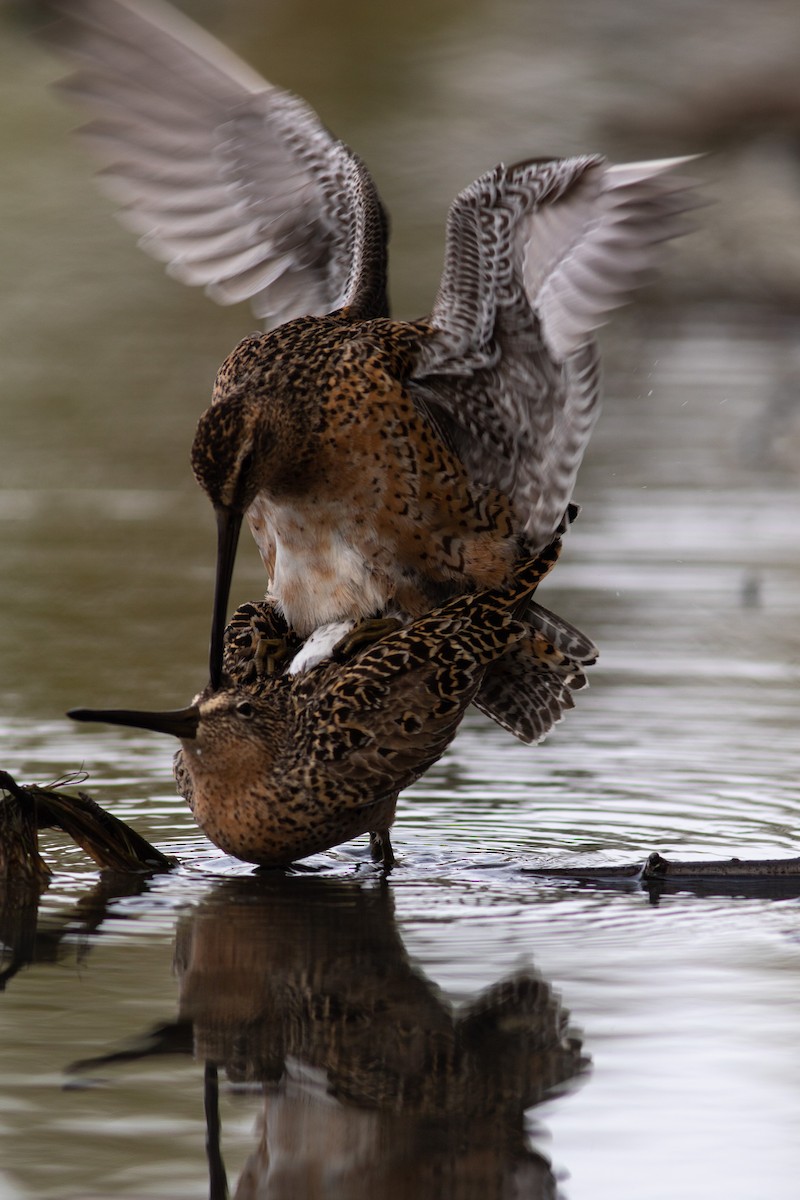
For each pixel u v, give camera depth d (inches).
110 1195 256.4
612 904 389.4
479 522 432.1
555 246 414.3
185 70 481.4
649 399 1130.7
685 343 1314.0
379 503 427.5
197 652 617.3
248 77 480.4
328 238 489.4
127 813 462.0
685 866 409.4
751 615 680.4
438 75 1984.5
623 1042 307.6
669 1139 273.7
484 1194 257.8
